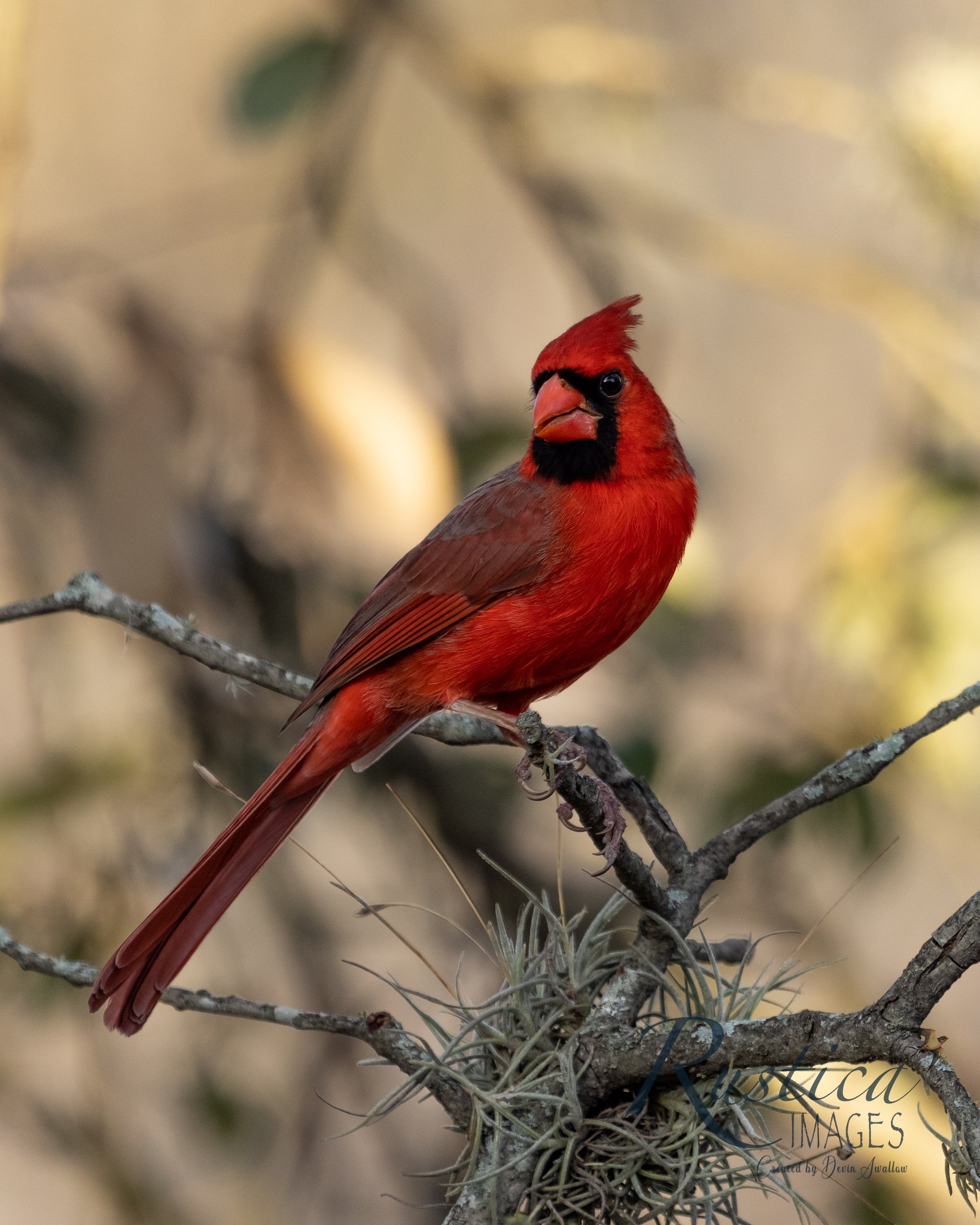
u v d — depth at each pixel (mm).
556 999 5164
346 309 12258
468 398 10562
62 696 10516
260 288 10492
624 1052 4871
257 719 9797
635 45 11125
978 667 9633
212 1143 10062
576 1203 4828
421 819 9922
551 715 10531
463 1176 5086
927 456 10852
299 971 10555
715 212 12852
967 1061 11258
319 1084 10250
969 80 10469
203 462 9281
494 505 6918
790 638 10188
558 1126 4859
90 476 9195
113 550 9109
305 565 9500
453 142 13859
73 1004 9555
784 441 12875
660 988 5246
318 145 10594
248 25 13141
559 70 11156
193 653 6543
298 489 9242
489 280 14031
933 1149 7559
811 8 13562
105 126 12898
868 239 12172
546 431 6836
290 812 6703
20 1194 11383
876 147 10523
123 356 9398
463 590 6820
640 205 11453
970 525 9953
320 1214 10133
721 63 11039
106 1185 9727
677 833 5605
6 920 9531
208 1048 10258
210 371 9312
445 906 10219
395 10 10758
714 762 9516
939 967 4340
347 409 9219
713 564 10312
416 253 12867
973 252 10523
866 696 9695
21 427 10297
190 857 9711
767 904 9477
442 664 6871
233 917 10656
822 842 9211
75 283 10047
